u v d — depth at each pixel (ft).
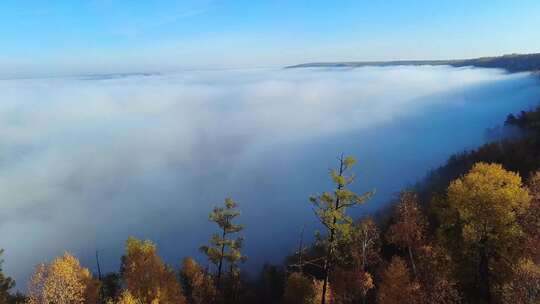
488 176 99.76
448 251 104.88
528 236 94.38
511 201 94.38
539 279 73.15
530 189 111.24
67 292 97.66
